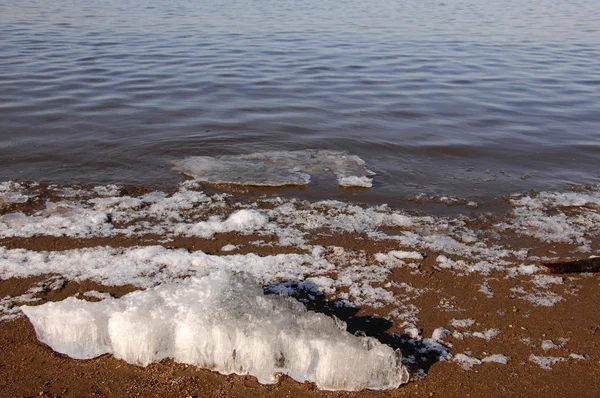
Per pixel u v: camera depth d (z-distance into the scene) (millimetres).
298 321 2422
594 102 5699
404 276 2877
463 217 3426
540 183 3877
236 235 3166
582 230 3312
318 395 2287
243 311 2428
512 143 4555
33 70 6387
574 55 8078
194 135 4551
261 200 3557
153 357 2383
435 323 2605
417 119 5062
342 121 4965
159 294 2512
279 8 12703
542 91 6102
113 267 2865
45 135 4461
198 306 2443
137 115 4969
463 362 2426
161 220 3293
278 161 4113
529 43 9016
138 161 4051
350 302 2701
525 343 2521
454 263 2984
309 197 3617
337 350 2326
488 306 2709
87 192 3596
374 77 6547
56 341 2449
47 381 2312
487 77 6668
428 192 3723
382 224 3324
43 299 2662
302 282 2801
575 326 2611
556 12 13273
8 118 4793
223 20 10680
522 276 2910
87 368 2365
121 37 8602
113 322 2404
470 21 11422
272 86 6039
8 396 2254
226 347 2357
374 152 4348
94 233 3139
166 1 13594
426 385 2332
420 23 10969
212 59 7230
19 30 8953
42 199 3496
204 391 2289
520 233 3275
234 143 4426
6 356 2400
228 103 5387
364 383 2316
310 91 5895
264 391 2295
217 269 2865
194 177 3826
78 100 5316
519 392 2316
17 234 3111
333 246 3088
